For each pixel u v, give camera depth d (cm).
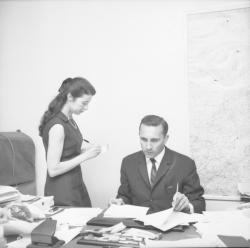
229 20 200
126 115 223
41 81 244
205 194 205
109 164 227
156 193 156
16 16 249
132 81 222
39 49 244
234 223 108
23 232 103
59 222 117
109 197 227
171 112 213
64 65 238
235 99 200
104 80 229
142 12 220
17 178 223
